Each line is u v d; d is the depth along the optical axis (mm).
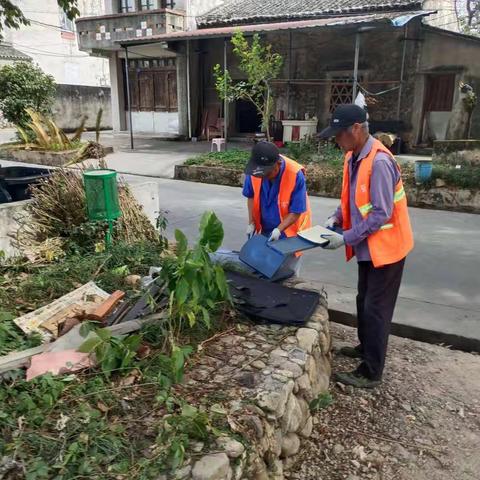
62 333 2822
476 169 8836
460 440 2934
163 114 19234
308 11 16062
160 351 2719
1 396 2262
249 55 11461
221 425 2186
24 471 1847
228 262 3805
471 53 13055
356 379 3395
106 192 4094
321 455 2791
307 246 3221
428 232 7195
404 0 14523
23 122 15992
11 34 24547
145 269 4051
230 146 15930
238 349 2896
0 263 4074
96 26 19000
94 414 2180
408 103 14156
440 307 4590
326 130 3068
